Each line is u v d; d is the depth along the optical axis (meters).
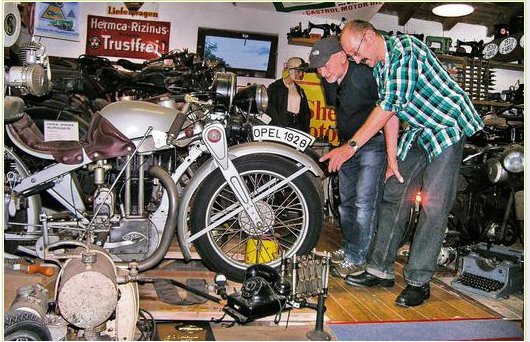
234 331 2.25
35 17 6.07
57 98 3.27
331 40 3.00
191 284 2.67
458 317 2.56
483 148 3.60
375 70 2.78
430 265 2.72
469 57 6.21
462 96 2.65
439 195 2.66
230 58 6.49
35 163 2.75
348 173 3.16
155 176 2.53
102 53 6.36
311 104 6.12
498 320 2.54
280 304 2.27
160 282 2.67
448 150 2.64
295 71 4.65
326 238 4.39
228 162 2.57
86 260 1.94
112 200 2.50
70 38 6.26
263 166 2.65
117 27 6.35
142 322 2.20
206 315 2.33
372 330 2.34
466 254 3.37
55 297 2.01
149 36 6.40
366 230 3.09
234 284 2.67
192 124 2.61
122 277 2.00
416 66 2.55
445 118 2.62
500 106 6.06
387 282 3.01
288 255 2.70
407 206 2.94
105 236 2.49
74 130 2.67
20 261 2.61
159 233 2.54
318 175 2.68
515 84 6.99
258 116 3.20
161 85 3.66
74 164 2.49
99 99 3.70
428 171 2.69
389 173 2.93
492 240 3.50
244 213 2.67
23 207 2.63
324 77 3.12
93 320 1.87
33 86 2.42
